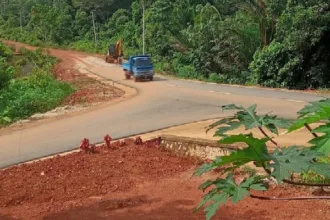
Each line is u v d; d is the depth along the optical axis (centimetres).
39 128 1317
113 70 3512
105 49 5422
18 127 1362
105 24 6362
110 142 967
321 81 2023
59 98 2017
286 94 1791
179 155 855
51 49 6184
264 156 187
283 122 233
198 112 1393
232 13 3647
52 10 6619
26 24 8212
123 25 5681
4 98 1803
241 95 1777
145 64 2572
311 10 2009
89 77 3077
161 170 777
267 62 2141
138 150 896
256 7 2559
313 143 199
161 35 3662
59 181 743
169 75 2988
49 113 1625
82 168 804
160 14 3869
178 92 1953
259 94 1803
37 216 603
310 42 2014
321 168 174
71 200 660
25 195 685
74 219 584
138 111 1491
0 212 628
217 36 2794
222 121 251
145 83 2450
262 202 594
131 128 1191
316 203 579
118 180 734
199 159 819
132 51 4431
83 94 2169
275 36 2320
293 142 870
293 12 2133
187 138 846
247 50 2666
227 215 557
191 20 3725
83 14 6725
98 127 1250
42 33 6600
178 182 713
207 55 2845
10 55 4712
